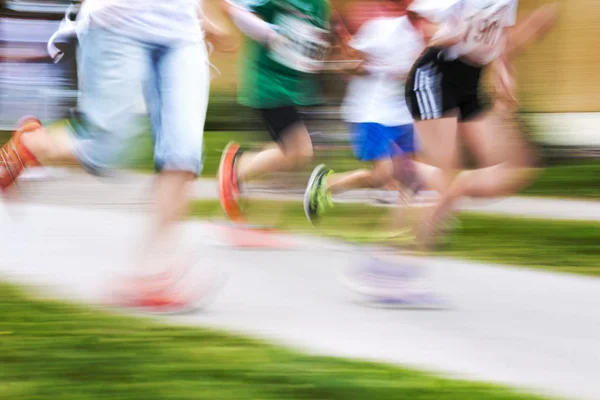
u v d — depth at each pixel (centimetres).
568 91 1600
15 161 700
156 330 567
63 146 675
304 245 878
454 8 691
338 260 816
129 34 589
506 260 828
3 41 1580
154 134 617
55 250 809
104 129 600
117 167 625
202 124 604
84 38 596
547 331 607
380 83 880
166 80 596
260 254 839
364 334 590
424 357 543
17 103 1588
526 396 468
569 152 1454
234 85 1806
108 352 517
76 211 996
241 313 629
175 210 609
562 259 836
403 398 456
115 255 791
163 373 484
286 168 923
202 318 611
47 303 623
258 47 904
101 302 632
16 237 862
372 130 891
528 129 1359
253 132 1698
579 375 516
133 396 449
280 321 613
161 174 604
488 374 514
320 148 1416
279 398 451
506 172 711
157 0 592
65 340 538
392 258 670
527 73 1568
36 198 1070
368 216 1045
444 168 730
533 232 963
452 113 723
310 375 486
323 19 897
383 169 908
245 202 908
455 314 647
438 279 752
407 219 747
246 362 505
